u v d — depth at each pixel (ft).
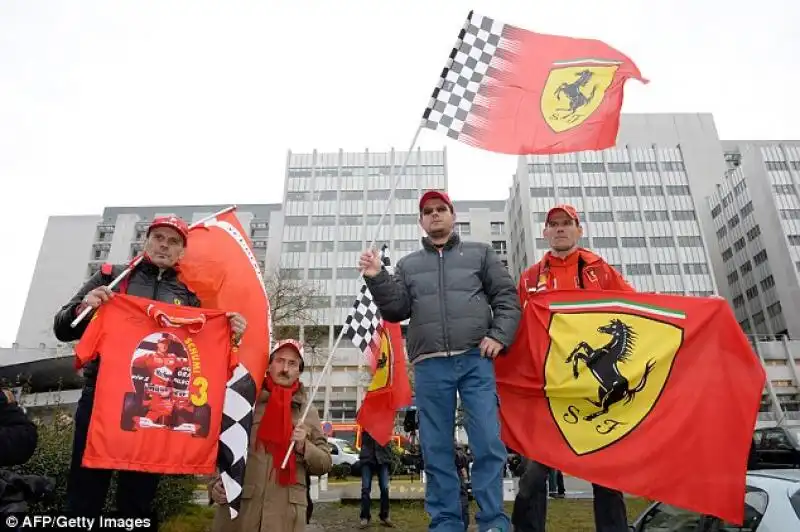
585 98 17.40
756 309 226.58
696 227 212.02
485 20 18.22
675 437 13.50
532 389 15.02
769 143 286.46
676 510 14.96
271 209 308.81
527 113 17.22
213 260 16.38
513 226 255.29
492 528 11.42
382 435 25.52
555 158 222.28
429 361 13.51
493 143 16.94
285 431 15.24
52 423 22.58
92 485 12.43
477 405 12.76
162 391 12.87
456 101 17.25
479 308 13.78
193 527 23.63
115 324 12.87
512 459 46.70
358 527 29.78
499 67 17.78
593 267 16.79
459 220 276.82
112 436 12.09
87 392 13.00
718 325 14.35
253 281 16.63
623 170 220.43
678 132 262.88
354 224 232.73
